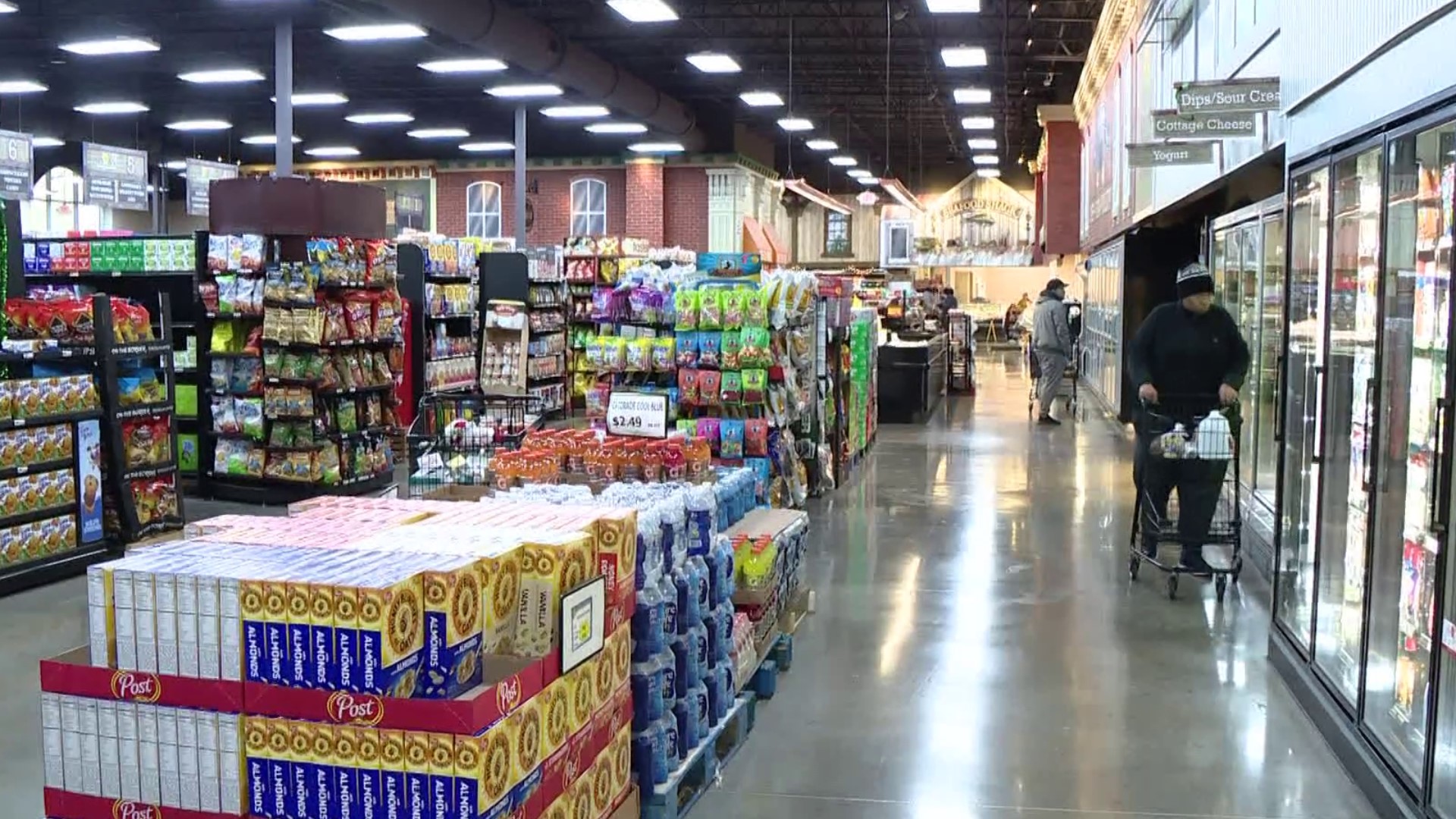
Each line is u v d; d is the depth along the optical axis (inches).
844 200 1681.8
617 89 783.7
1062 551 313.6
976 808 157.8
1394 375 159.0
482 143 1064.8
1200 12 373.7
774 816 155.3
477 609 111.7
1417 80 145.1
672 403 316.5
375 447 410.9
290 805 106.3
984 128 1036.5
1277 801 159.8
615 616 133.3
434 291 503.5
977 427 609.3
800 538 235.8
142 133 1037.2
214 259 382.9
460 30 557.3
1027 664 219.0
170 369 326.3
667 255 725.3
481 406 255.1
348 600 103.7
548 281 602.5
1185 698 200.4
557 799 117.8
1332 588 185.9
